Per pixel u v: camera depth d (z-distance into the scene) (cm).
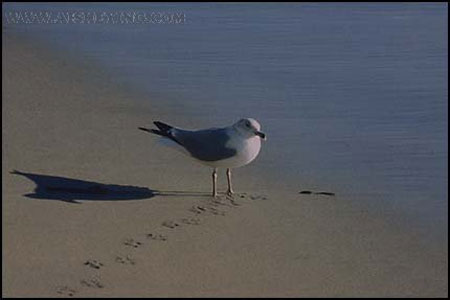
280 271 1055
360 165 1425
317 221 1209
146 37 2270
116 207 1230
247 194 1305
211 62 2048
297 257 1095
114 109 1692
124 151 1462
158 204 1250
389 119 1653
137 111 1686
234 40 2244
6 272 1020
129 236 1136
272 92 1822
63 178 1332
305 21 2436
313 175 1384
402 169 1406
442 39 2253
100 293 980
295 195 1305
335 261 1087
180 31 2333
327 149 1496
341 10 2570
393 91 1825
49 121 1599
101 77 1914
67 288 990
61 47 2162
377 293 1010
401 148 1497
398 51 2144
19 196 1251
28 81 1867
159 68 1992
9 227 1145
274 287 1013
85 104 1717
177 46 2184
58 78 1898
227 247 1118
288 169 1409
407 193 1315
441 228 1194
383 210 1253
